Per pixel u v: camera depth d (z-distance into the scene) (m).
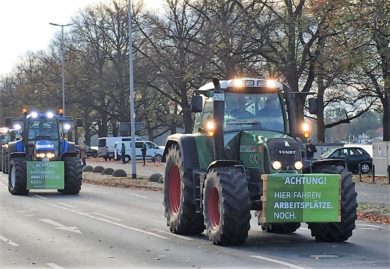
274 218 11.05
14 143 26.06
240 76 41.53
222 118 12.37
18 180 24.14
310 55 39.41
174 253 10.69
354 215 11.61
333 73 38.41
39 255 10.54
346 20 30.72
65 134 26.77
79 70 67.62
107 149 66.69
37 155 24.98
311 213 11.17
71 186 24.61
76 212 17.77
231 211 11.02
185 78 47.91
